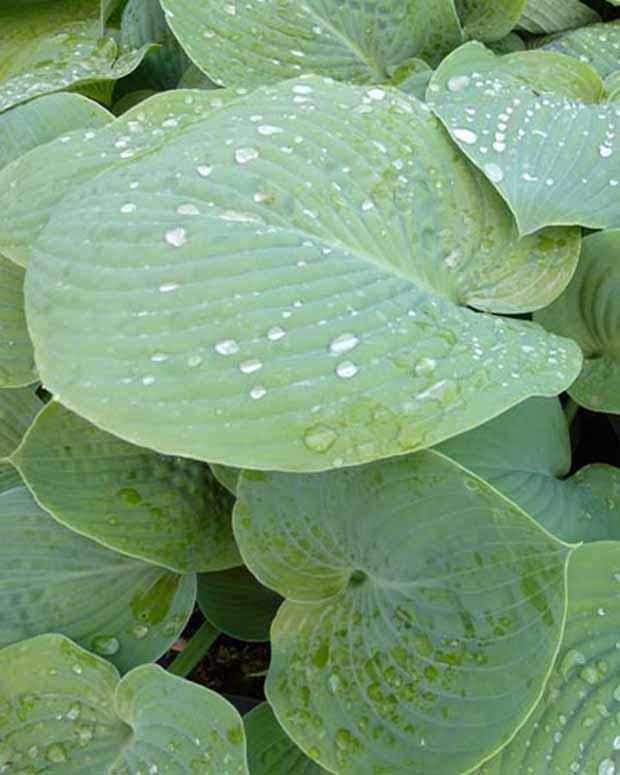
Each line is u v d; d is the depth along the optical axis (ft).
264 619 3.43
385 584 2.76
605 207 2.98
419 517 2.67
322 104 2.91
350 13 3.66
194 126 2.85
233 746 2.74
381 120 2.92
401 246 2.78
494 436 3.02
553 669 2.69
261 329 2.52
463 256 2.92
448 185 2.91
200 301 2.54
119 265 2.58
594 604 2.71
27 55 4.22
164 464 3.07
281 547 2.83
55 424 2.96
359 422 2.46
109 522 2.99
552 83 3.42
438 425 2.48
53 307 2.57
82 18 4.43
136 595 3.13
